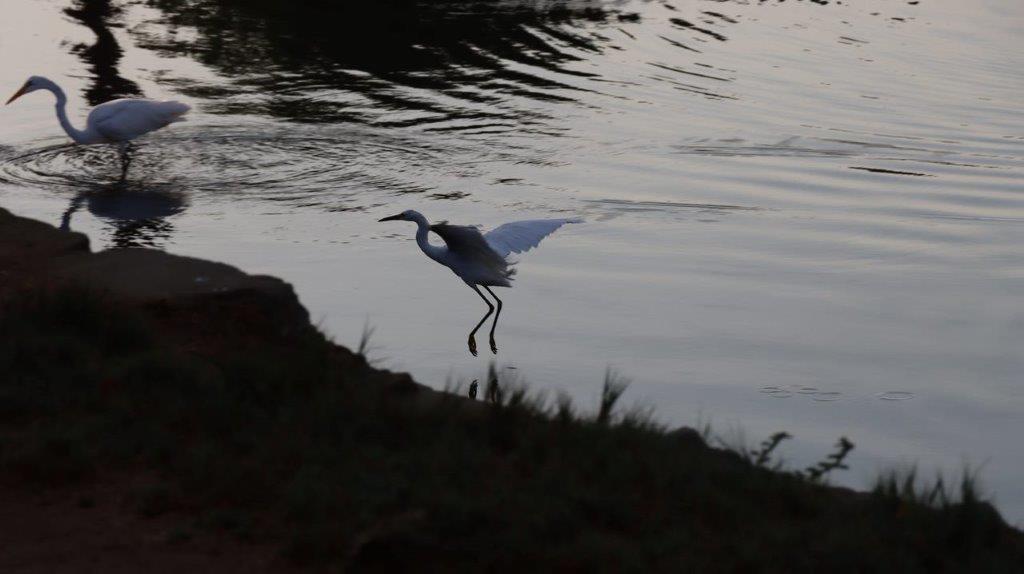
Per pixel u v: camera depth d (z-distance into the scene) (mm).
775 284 17578
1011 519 10516
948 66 34438
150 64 30016
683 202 21656
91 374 9336
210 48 32094
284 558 6996
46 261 12383
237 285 11445
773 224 20625
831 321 16000
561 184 22344
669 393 13414
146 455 8305
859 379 13969
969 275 18188
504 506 7305
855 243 19750
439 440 8664
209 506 7664
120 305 10719
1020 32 39500
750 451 11016
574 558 6793
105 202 20016
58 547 7066
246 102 26797
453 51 32875
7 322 10023
